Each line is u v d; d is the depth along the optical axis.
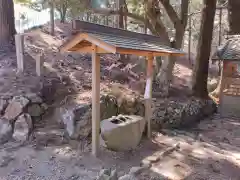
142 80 9.41
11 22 9.41
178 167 5.06
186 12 10.52
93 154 5.19
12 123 5.76
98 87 5.06
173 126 8.09
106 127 5.43
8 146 5.32
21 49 7.26
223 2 16.12
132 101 7.14
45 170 4.57
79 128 5.75
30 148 5.28
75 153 5.23
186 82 12.99
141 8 11.13
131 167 4.89
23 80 6.93
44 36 12.12
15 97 6.03
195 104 9.31
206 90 10.73
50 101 6.77
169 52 6.06
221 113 10.46
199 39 10.59
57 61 9.21
